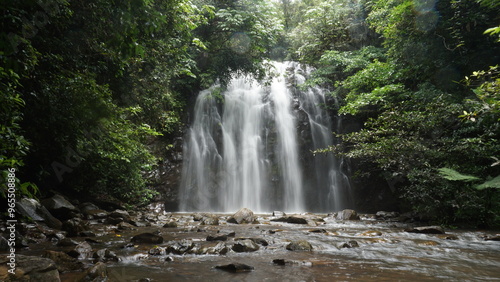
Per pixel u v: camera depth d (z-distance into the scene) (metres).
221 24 17.94
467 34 13.51
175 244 4.86
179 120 18.17
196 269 3.68
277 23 19.06
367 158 13.69
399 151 10.48
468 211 9.45
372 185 17.39
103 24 8.13
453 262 4.30
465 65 13.52
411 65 14.77
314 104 20.12
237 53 18.64
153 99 12.98
